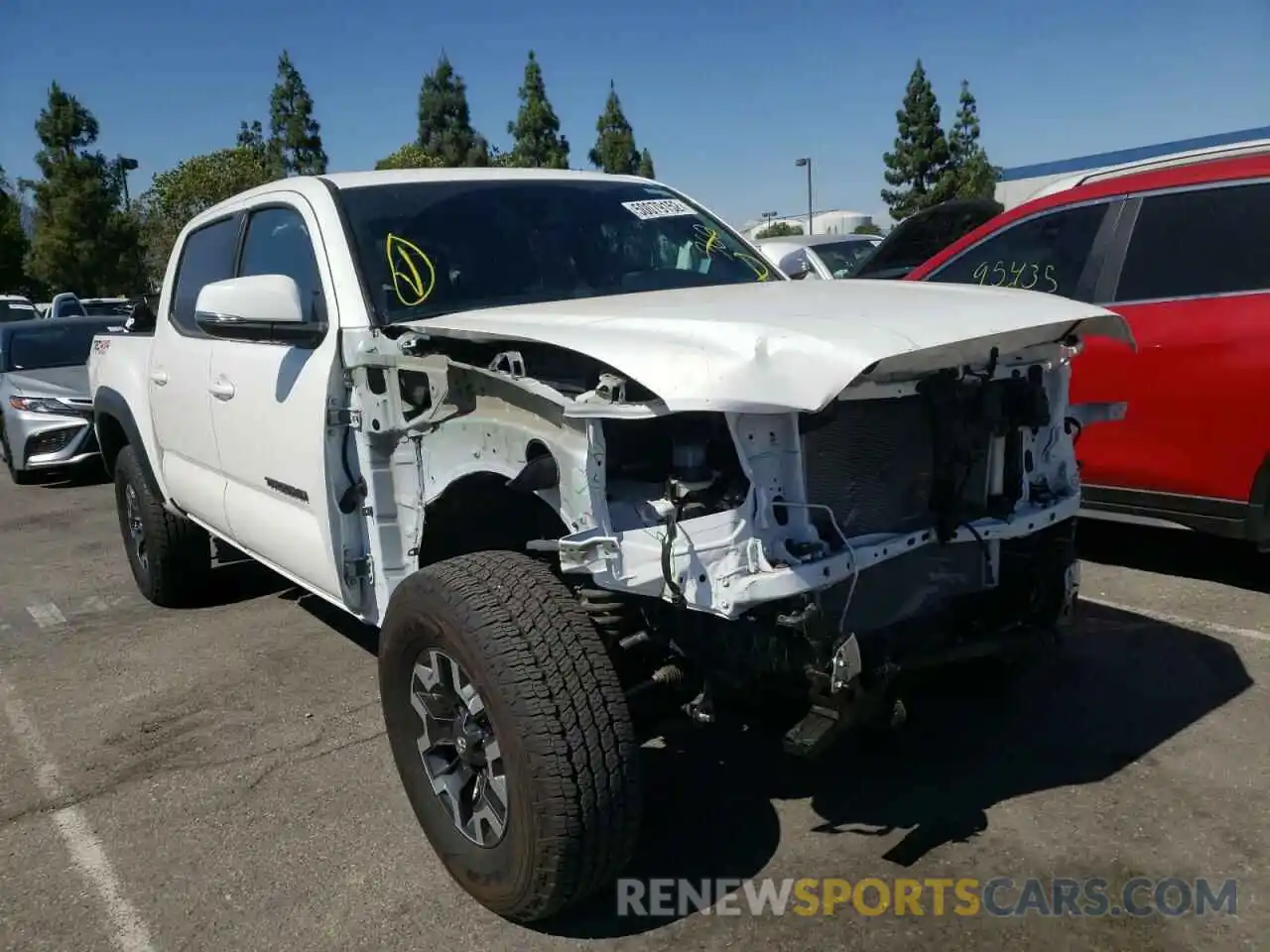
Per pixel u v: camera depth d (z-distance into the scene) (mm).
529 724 2539
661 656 2936
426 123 55250
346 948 2826
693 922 2828
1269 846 3004
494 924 2885
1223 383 4629
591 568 2506
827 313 2762
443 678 2893
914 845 3115
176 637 5434
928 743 3695
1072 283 5305
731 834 3223
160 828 3512
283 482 3965
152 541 5609
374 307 3553
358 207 3867
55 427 10289
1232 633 4492
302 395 3701
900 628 2904
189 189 36844
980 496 3025
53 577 6941
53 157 42594
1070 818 3193
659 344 2586
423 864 3201
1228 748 3545
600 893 2961
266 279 3447
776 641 2639
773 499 2553
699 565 2482
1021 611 3229
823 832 3205
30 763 4074
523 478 2678
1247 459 4609
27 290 46531
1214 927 2682
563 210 4164
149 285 44406
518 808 2596
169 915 3025
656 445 2732
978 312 2803
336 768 3852
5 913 3084
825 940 2725
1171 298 4863
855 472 2779
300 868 3223
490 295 3752
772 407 2383
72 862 3340
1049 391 3199
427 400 3219
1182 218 4918
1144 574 5293
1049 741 3662
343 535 3598
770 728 3309
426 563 3416
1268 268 4590
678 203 4555
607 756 2566
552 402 2662
